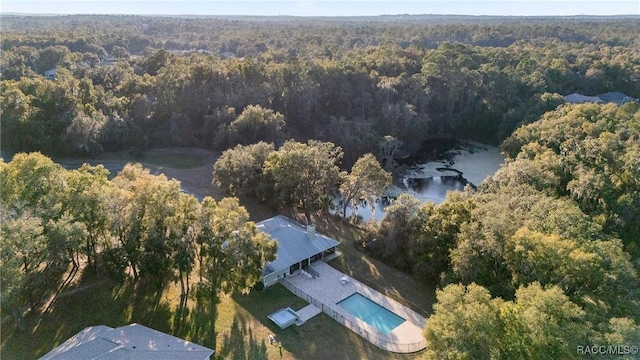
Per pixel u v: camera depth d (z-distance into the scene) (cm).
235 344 3503
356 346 3588
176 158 7988
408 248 4694
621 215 4912
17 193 3788
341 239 5444
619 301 3083
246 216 3897
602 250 3384
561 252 3288
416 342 3644
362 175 5703
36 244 3128
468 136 10388
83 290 3981
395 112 9144
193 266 3800
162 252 3634
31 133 7462
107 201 3809
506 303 2978
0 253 2895
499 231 3784
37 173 3944
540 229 3822
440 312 2977
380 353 3525
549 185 5478
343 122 8731
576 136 6619
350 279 4544
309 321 3859
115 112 8231
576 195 5350
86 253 4053
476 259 3831
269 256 3884
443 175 8331
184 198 3891
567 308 2702
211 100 9006
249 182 6184
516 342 2762
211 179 7094
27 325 3484
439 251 4378
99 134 7888
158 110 8738
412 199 4978
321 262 4841
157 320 3703
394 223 4894
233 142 8006
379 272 4716
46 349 3256
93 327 3300
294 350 3491
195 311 3862
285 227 5000
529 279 3450
